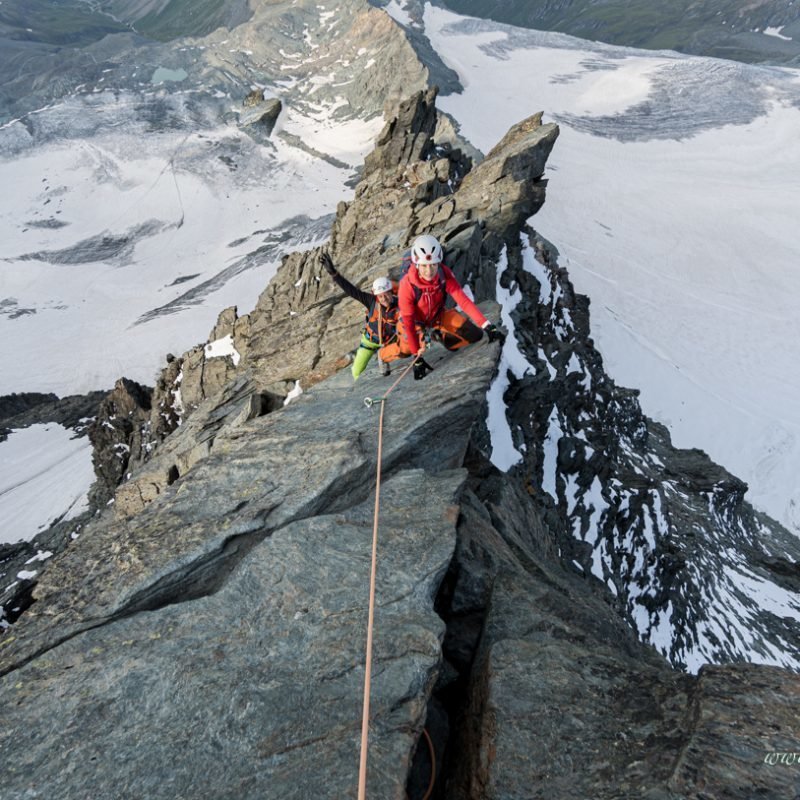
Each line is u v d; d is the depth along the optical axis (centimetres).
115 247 17912
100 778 383
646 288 14112
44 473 7325
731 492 5091
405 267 698
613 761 389
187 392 2572
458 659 553
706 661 2603
